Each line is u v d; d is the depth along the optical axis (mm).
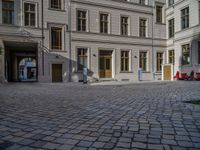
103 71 26938
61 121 4828
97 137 3643
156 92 10961
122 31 28328
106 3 26750
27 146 3289
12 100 8484
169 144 3260
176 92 10727
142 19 29688
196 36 22188
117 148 3129
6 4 21906
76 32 24922
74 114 5566
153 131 3930
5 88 14898
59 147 3217
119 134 3787
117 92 11383
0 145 3355
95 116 5273
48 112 5898
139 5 29219
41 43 23203
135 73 28734
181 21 25016
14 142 3482
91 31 25875
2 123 4746
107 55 27266
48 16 23484
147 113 5516
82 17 25562
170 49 30312
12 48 26797
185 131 3906
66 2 24422
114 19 27391
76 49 24953
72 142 3422
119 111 5855
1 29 21406
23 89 14055
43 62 23328
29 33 22594
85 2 25391
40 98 9062
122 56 28125
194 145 3211
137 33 29172
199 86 14406
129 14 28500
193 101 7414
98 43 26219
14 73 32375
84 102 7691
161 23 31078
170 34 30672
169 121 4652
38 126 4445
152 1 30359
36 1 22969
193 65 22547
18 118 5207
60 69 24438
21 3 22312
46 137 3701
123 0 27969
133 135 3713
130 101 7719
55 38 24188
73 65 24797
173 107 6324
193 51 22734
